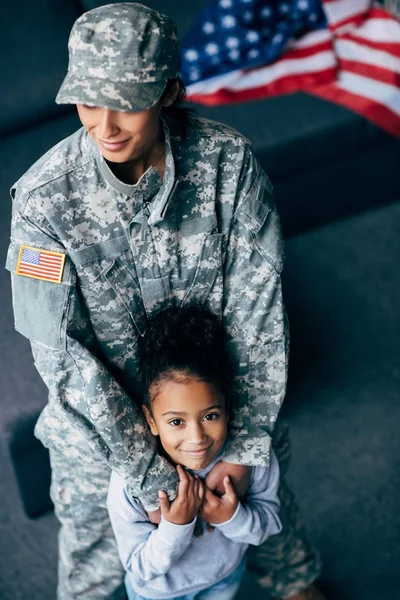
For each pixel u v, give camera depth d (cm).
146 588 162
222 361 147
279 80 275
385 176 289
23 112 268
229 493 153
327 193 287
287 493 184
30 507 231
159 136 129
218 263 145
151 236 138
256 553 187
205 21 276
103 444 147
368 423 249
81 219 133
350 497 234
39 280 135
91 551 182
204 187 138
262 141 267
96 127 119
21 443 213
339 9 280
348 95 273
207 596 171
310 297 280
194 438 145
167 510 148
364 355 265
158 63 118
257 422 159
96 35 117
